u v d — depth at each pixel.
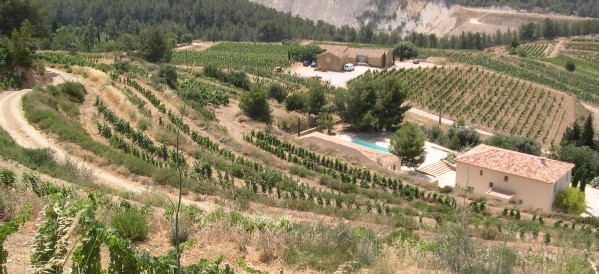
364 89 63.28
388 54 111.00
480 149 48.69
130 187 28.12
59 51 92.81
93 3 166.88
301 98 68.88
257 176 35.50
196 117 50.91
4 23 67.69
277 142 49.00
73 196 17.77
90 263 8.05
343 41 180.00
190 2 186.38
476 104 90.88
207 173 34.38
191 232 14.61
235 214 16.81
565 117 90.75
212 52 125.50
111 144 37.38
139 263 8.70
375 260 13.45
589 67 144.00
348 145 51.38
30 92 43.75
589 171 53.75
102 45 109.00
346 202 32.69
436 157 55.62
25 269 10.25
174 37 138.88
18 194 15.78
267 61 112.38
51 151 30.44
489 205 39.28
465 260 11.98
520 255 16.12
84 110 45.84
